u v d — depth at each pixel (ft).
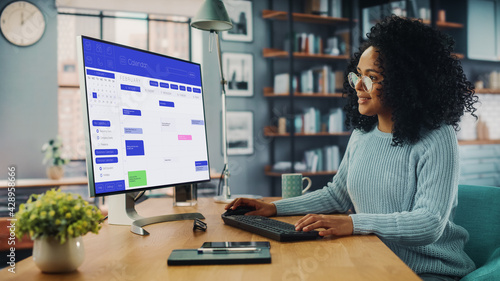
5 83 17.02
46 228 2.70
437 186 3.98
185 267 2.83
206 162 5.07
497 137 20.44
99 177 3.67
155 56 4.42
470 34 19.93
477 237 4.76
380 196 4.44
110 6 17.53
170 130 4.55
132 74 4.12
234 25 18.63
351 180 4.74
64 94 17.74
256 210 4.80
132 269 2.79
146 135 4.23
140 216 4.42
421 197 4.03
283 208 4.93
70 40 17.75
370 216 3.84
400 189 4.32
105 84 3.83
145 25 18.49
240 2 18.71
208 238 3.69
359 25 19.11
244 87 18.81
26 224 2.72
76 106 17.84
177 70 4.73
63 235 2.68
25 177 17.16
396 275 2.60
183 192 5.72
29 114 17.24
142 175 4.14
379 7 18.63
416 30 4.29
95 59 3.76
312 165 18.62
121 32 18.26
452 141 4.17
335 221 3.73
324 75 18.84
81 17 17.85
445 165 4.04
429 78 4.18
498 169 20.02
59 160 16.19
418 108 4.21
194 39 18.79
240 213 4.66
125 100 4.01
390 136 4.58
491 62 20.94
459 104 4.58
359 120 5.17
